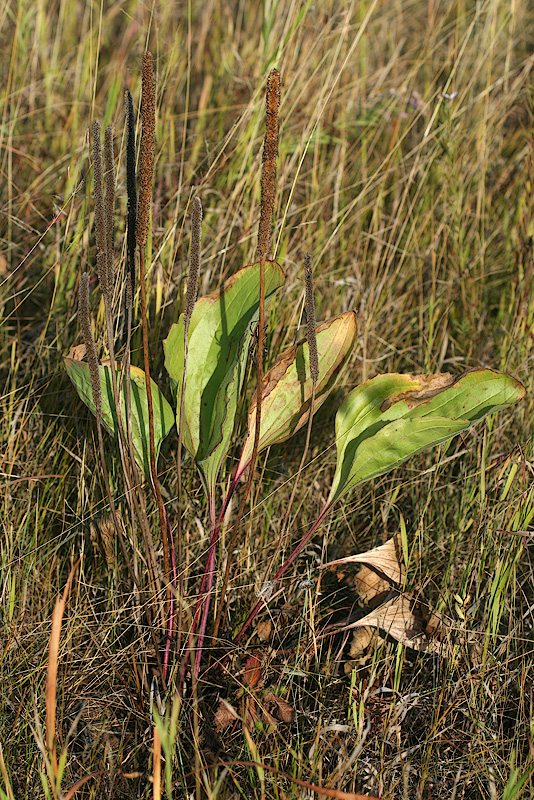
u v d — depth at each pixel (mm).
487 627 1176
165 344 1179
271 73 1030
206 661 1159
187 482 1258
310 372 1146
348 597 1230
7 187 1497
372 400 1188
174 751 1077
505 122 1783
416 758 1112
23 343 1369
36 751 1089
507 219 1546
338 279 1455
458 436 1303
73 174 1405
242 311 1182
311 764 1078
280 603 1215
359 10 1743
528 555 1220
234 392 1146
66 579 1217
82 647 1168
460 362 1417
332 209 1534
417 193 1459
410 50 1863
